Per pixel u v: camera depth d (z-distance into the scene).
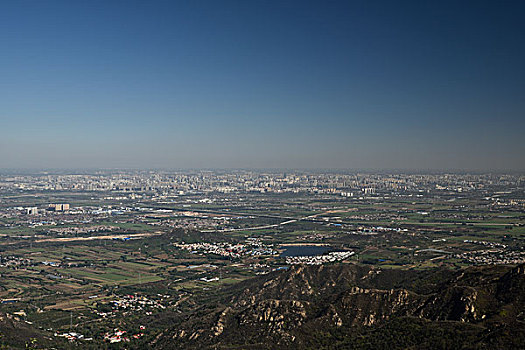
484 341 182.50
